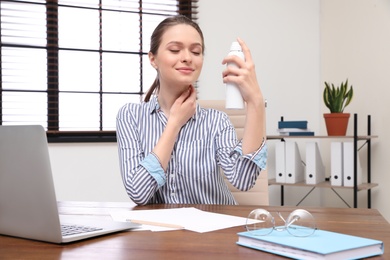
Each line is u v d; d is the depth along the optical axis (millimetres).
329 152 3623
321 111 3684
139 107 1794
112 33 3387
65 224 1176
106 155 3289
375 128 3279
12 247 993
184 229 1156
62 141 3184
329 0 3609
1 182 1061
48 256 918
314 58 3697
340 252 851
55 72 3268
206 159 1718
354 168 3010
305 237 957
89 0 3309
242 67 1414
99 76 3371
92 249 968
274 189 3674
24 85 3221
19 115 3215
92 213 1429
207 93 3471
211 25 3482
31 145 988
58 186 3205
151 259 889
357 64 3402
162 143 1603
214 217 1295
